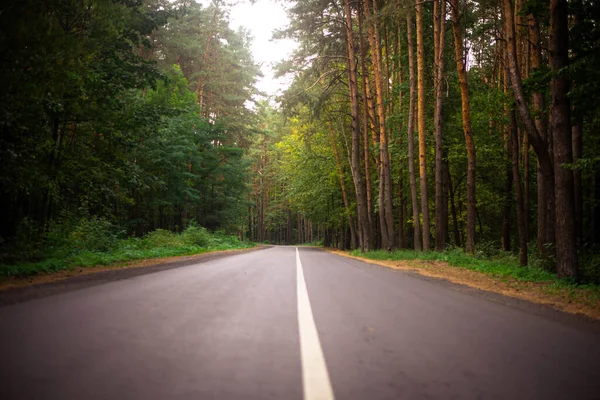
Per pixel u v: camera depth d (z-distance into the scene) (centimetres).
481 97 2055
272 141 7062
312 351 325
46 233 1470
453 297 668
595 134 1714
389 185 2553
